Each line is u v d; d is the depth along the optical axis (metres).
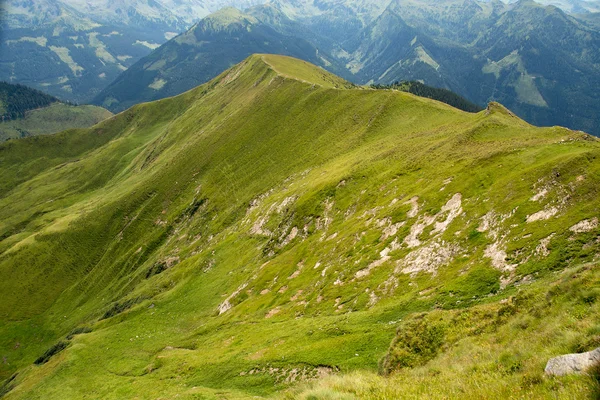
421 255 62.06
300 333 60.22
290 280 91.00
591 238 42.47
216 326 93.00
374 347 45.09
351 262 75.06
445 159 90.12
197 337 93.38
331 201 114.06
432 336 32.94
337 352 47.56
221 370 60.88
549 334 20.42
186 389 60.44
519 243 48.53
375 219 83.62
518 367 18.27
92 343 119.00
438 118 147.88
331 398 17.80
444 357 28.20
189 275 145.75
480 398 16.11
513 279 44.62
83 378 99.44
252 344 67.00
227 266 135.25
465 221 61.09
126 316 135.00
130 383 79.25
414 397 17.67
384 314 52.56
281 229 121.75
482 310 32.19
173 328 110.81
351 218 98.12
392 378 23.58
